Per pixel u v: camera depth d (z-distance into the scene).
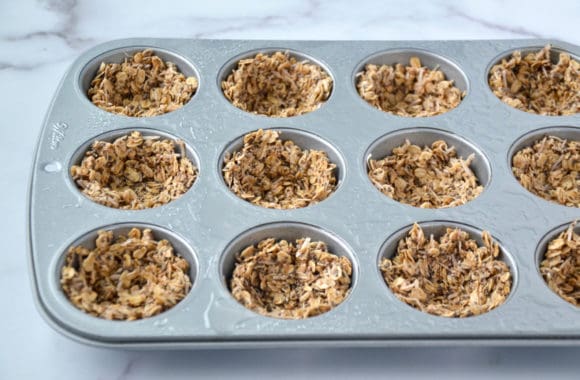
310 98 0.73
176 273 0.61
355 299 0.59
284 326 0.57
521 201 0.66
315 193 0.67
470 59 0.76
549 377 0.58
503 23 0.83
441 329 0.58
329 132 0.70
